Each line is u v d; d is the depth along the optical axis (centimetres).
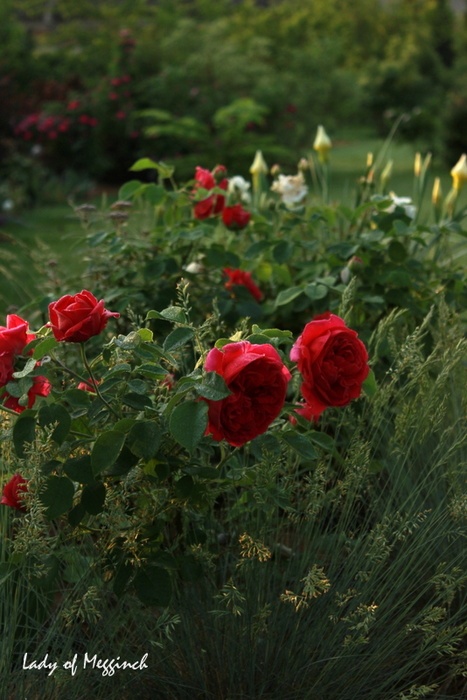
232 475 185
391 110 1446
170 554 173
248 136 1041
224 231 323
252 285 283
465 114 1132
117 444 158
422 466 220
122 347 161
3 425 181
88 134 1062
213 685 181
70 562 182
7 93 1134
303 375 169
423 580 202
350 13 2161
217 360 154
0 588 175
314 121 1223
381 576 185
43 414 161
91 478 163
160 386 182
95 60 1241
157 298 268
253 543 173
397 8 2253
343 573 186
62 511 162
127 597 183
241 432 155
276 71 1337
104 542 175
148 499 178
